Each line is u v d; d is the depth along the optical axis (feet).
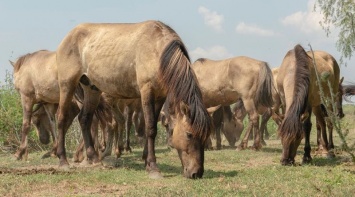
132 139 60.13
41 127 47.80
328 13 46.83
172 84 25.35
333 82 37.63
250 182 23.91
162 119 52.60
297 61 31.40
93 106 33.53
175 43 26.12
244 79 45.47
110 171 29.66
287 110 30.30
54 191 23.54
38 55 40.88
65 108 32.35
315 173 26.78
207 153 42.98
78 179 26.48
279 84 35.47
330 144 40.45
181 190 21.70
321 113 37.29
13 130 53.26
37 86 40.22
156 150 48.96
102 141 42.32
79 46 31.53
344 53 45.06
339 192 20.52
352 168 28.37
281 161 30.25
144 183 25.22
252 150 46.16
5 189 23.71
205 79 47.98
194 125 24.59
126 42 28.94
